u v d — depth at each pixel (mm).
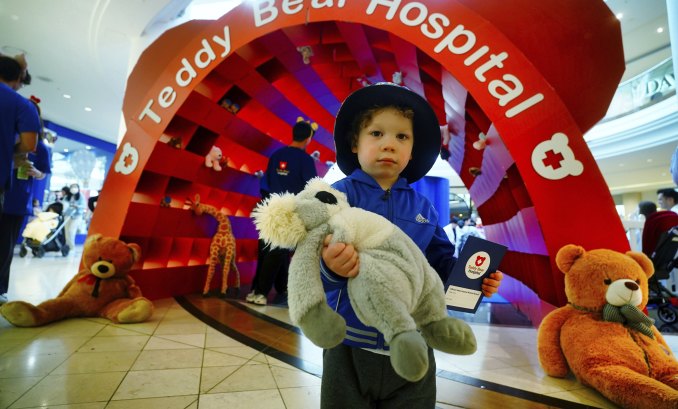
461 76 2270
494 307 3678
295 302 637
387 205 947
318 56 3570
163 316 2732
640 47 11570
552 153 2090
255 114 4363
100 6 5703
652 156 11656
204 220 3803
